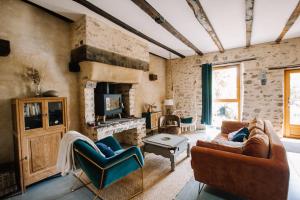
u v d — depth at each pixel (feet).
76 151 6.54
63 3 8.59
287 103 15.20
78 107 11.22
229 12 9.53
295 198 6.63
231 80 17.78
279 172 5.16
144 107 17.89
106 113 12.01
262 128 8.51
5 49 7.64
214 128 18.97
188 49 17.26
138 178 8.47
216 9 9.19
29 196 7.04
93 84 11.00
